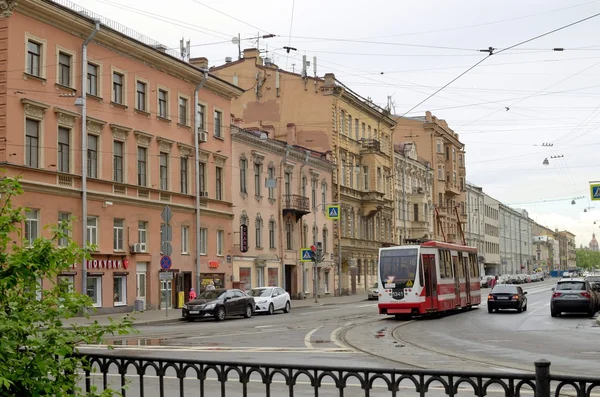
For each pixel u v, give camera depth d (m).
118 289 38.16
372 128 75.25
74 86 35.41
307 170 60.47
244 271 50.88
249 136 51.81
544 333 26.47
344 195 67.38
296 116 64.69
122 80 39.41
